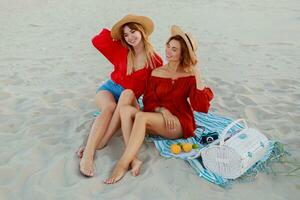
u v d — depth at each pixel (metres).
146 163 3.77
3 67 6.73
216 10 11.74
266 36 8.80
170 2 13.12
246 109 5.03
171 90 4.07
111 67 6.86
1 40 8.45
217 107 5.12
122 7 12.27
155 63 4.30
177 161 3.78
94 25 9.94
